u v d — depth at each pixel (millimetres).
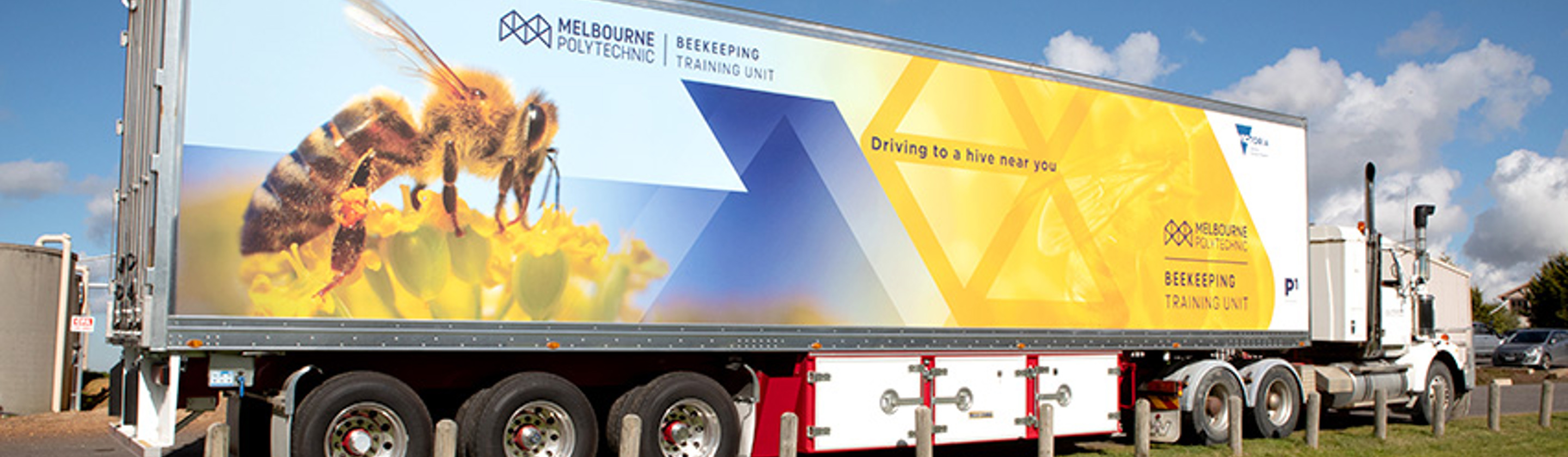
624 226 8930
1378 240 14867
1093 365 11664
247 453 8766
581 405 8953
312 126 7918
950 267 10500
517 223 8539
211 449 7199
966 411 10672
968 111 10727
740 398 9820
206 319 7566
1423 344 15836
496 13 8594
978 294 10664
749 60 9578
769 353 9914
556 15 8812
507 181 8523
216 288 7598
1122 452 12430
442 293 8266
